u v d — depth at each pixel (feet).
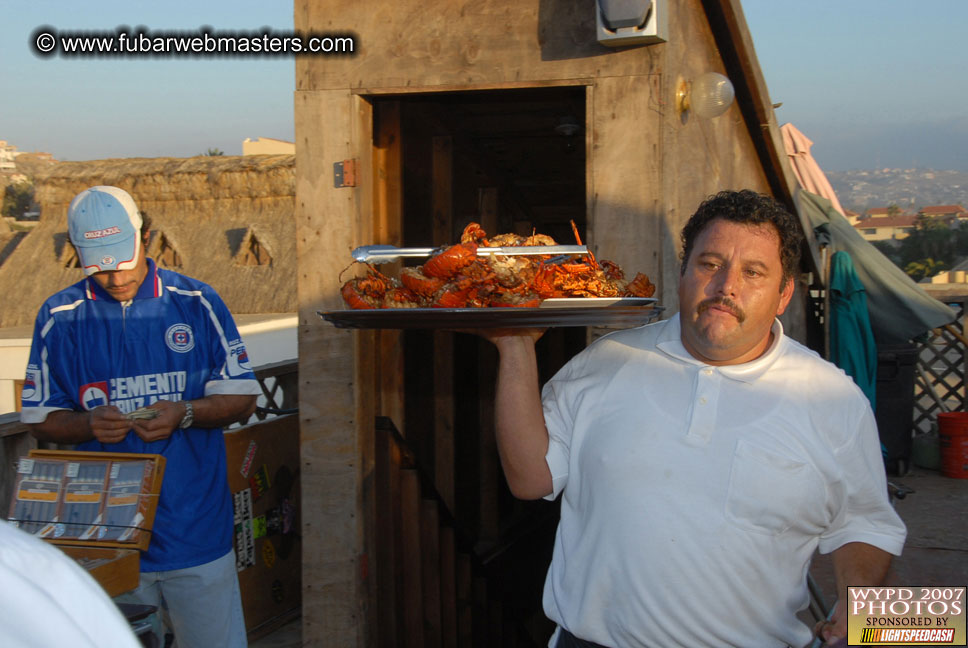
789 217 5.41
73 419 8.17
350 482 10.92
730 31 11.39
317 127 10.80
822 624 5.57
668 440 5.42
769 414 5.33
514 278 5.80
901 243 210.59
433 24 10.30
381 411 13.98
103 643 2.22
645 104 9.64
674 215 10.04
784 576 5.40
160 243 85.05
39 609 2.08
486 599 16.47
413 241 15.11
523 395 5.92
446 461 16.87
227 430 12.37
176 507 8.09
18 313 87.30
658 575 5.32
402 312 5.56
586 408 5.86
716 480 5.27
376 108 13.37
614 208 9.82
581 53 9.83
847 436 5.40
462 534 15.42
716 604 5.28
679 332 5.79
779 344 5.59
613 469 5.51
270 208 84.48
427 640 13.71
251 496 12.65
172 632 8.55
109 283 8.07
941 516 16.25
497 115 15.65
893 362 19.83
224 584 8.44
